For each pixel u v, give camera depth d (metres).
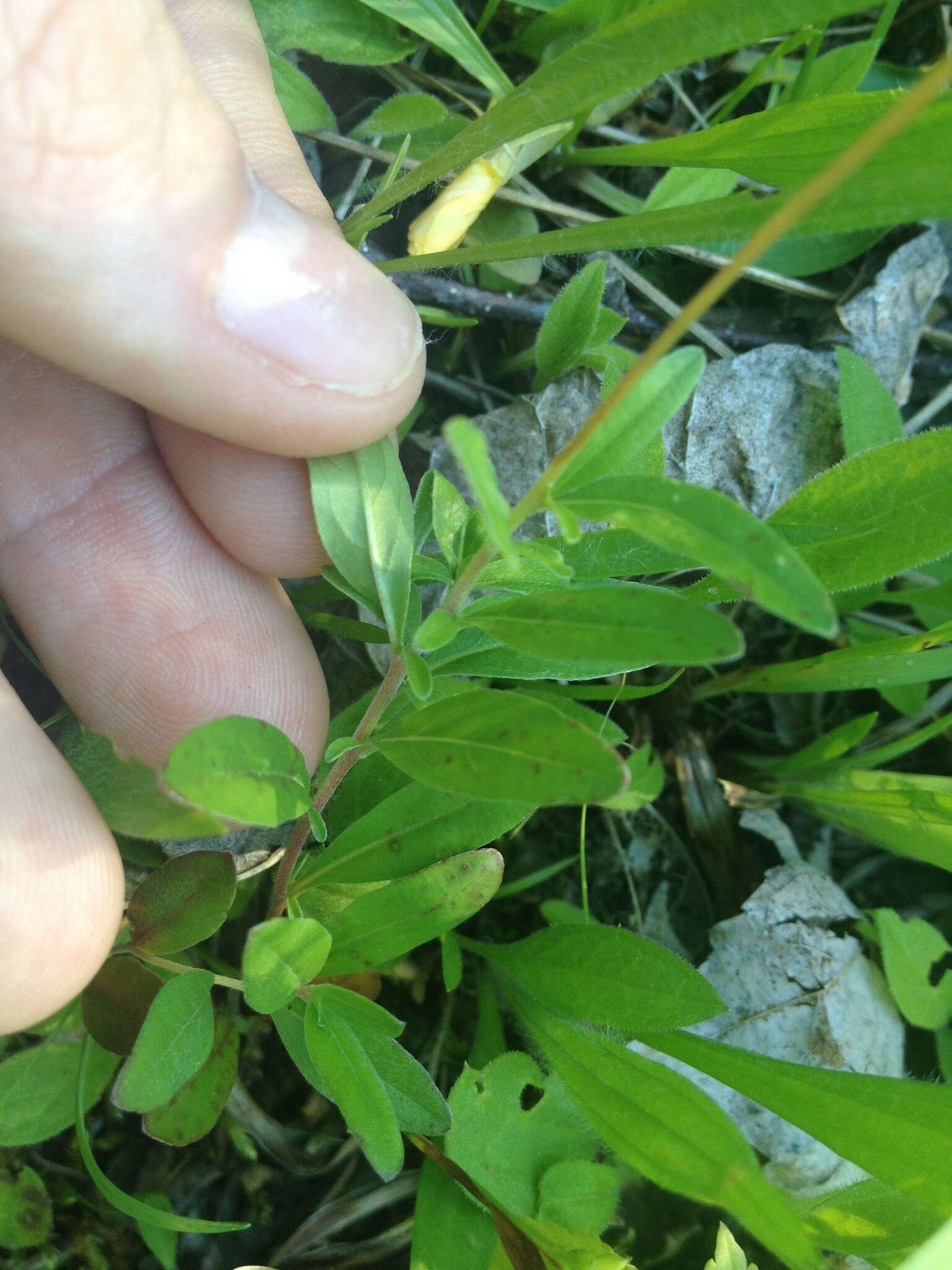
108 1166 0.10
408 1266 0.09
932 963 0.10
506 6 0.12
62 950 0.07
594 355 0.11
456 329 0.12
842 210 0.06
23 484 0.09
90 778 0.07
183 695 0.09
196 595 0.09
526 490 0.11
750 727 0.12
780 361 0.12
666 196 0.12
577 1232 0.08
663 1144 0.07
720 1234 0.08
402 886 0.08
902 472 0.08
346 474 0.08
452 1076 0.10
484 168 0.11
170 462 0.09
